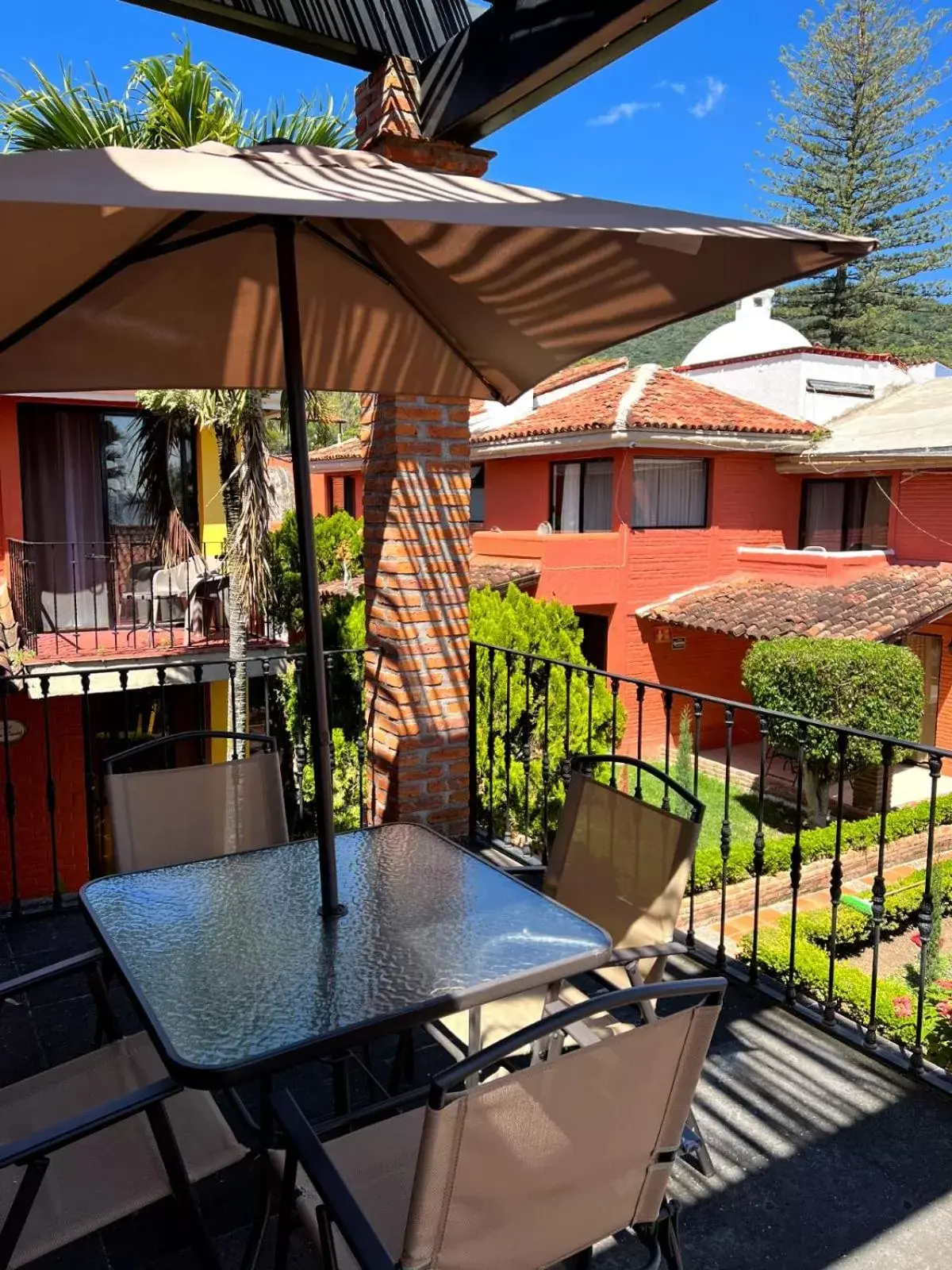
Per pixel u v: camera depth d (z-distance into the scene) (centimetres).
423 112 368
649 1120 134
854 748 970
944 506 1247
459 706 415
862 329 2209
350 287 267
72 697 884
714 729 1384
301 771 812
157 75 670
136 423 1012
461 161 378
